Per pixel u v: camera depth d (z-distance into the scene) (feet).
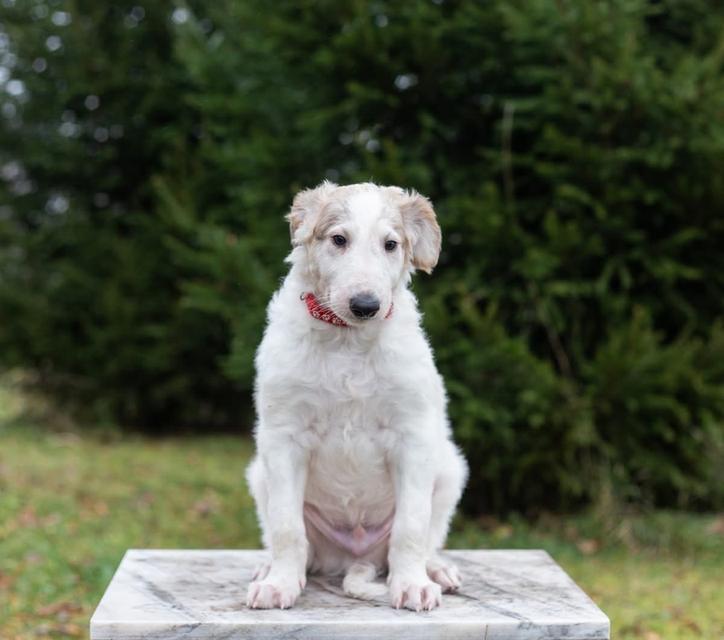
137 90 14.35
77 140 14.64
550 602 4.83
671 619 6.88
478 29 8.74
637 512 8.87
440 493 5.08
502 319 8.85
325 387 4.69
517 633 4.55
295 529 4.76
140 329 13.60
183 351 13.96
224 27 12.01
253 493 5.21
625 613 6.96
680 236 8.47
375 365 4.69
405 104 9.07
